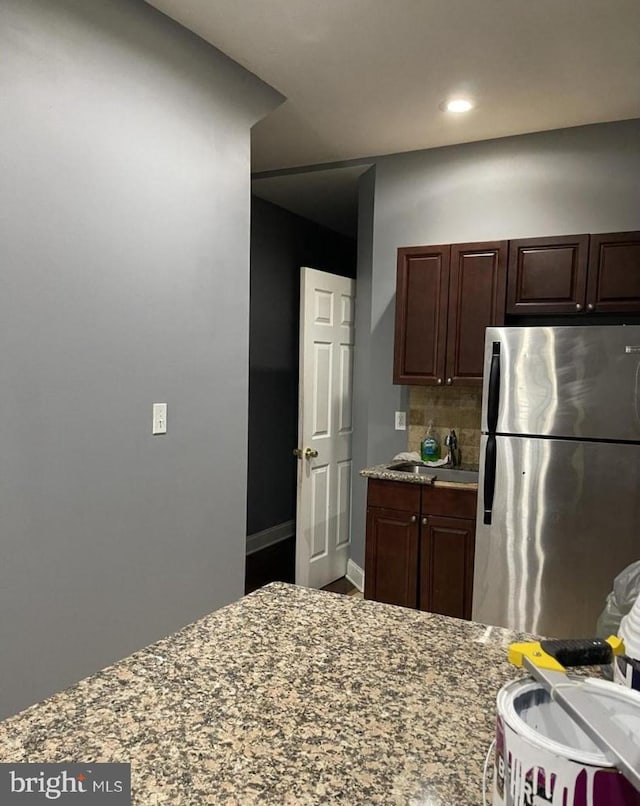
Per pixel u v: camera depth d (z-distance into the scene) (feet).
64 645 6.43
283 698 2.79
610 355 8.27
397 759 2.35
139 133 7.07
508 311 10.27
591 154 10.47
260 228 15.01
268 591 4.25
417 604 10.25
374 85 9.10
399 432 12.36
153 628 7.61
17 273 5.78
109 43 6.63
